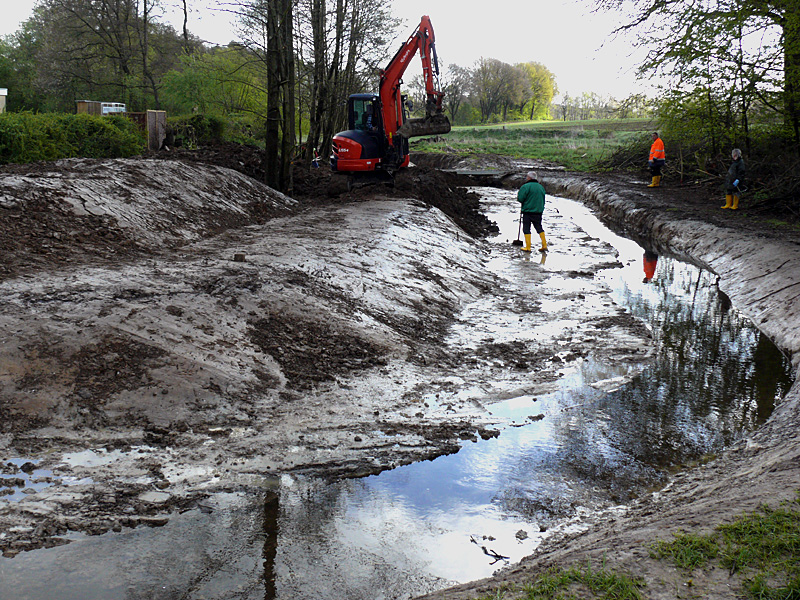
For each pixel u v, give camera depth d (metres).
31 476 4.82
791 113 18.59
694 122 21.17
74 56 33.56
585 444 6.00
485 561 4.14
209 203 12.32
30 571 3.82
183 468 5.10
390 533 4.45
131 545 4.14
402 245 11.80
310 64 23.77
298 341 7.30
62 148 15.18
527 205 14.73
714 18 17.53
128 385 5.91
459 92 91.62
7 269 7.29
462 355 8.15
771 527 3.44
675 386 7.47
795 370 7.92
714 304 11.09
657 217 18.12
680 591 2.97
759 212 17.53
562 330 9.39
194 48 32.47
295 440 5.65
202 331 6.79
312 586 3.80
